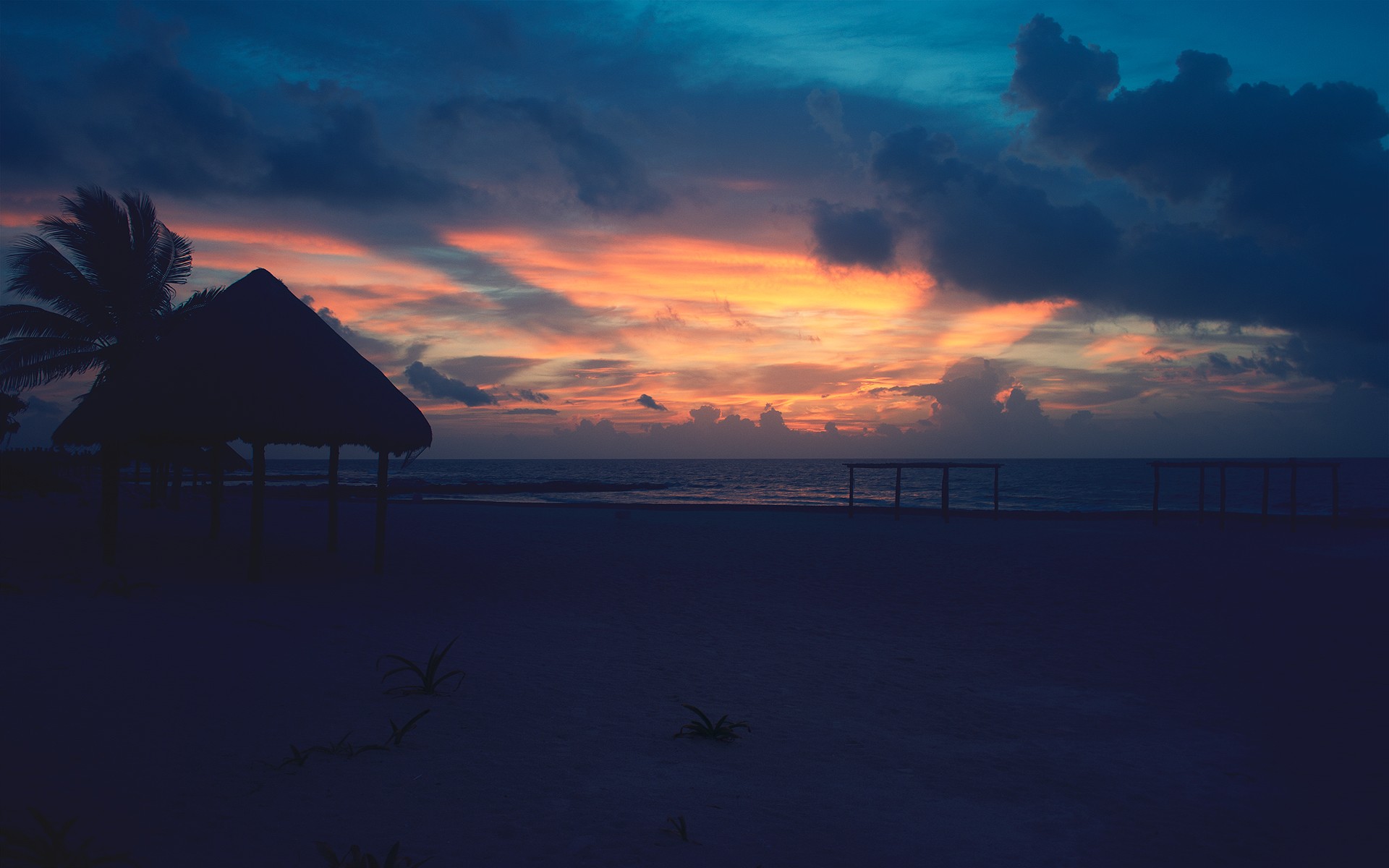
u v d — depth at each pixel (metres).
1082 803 4.79
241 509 22.81
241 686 5.82
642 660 7.91
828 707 6.60
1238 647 9.29
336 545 14.99
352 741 5.00
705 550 17.53
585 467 174.88
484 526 21.62
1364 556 18.89
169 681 5.71
